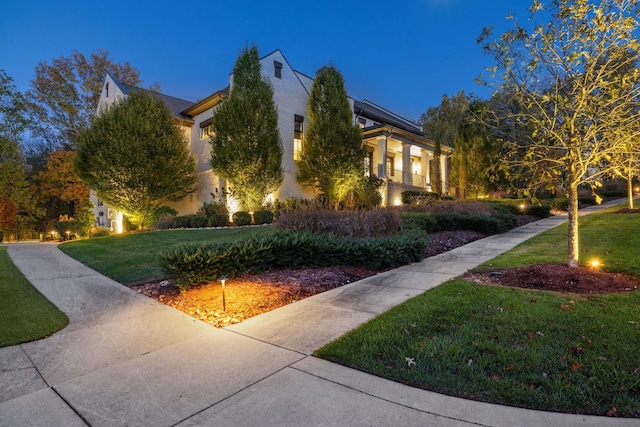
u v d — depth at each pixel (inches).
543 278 211.3
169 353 147.5
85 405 108.3
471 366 118.4
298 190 741.3
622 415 92.0
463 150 820.6
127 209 620.7
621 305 163.2
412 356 129.2
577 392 101.2
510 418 92.7
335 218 362.9
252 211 633.6
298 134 756.6
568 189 227.3
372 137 780.6
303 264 281.0
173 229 589.6
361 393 108.4
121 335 169.9
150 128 604.1
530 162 224.4
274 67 716.7
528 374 111.8
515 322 150.1
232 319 187.2
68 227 805.9
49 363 140.3
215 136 625.3
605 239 325.7
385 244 292.5
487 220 449.7
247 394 111.0
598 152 205.6
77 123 1102.4
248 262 253.4
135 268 322.3
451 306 175.2
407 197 732.0
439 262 300.2
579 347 125.3
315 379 118.8
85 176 625.9
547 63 218.8
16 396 115.2
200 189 760.3
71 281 287.1
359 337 148.1
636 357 116.6
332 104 658.8
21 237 1064.8
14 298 234.8
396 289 223.9
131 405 107.5
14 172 947.3
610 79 208.1
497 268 255.8
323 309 194.4
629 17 187.2
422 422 92.4
